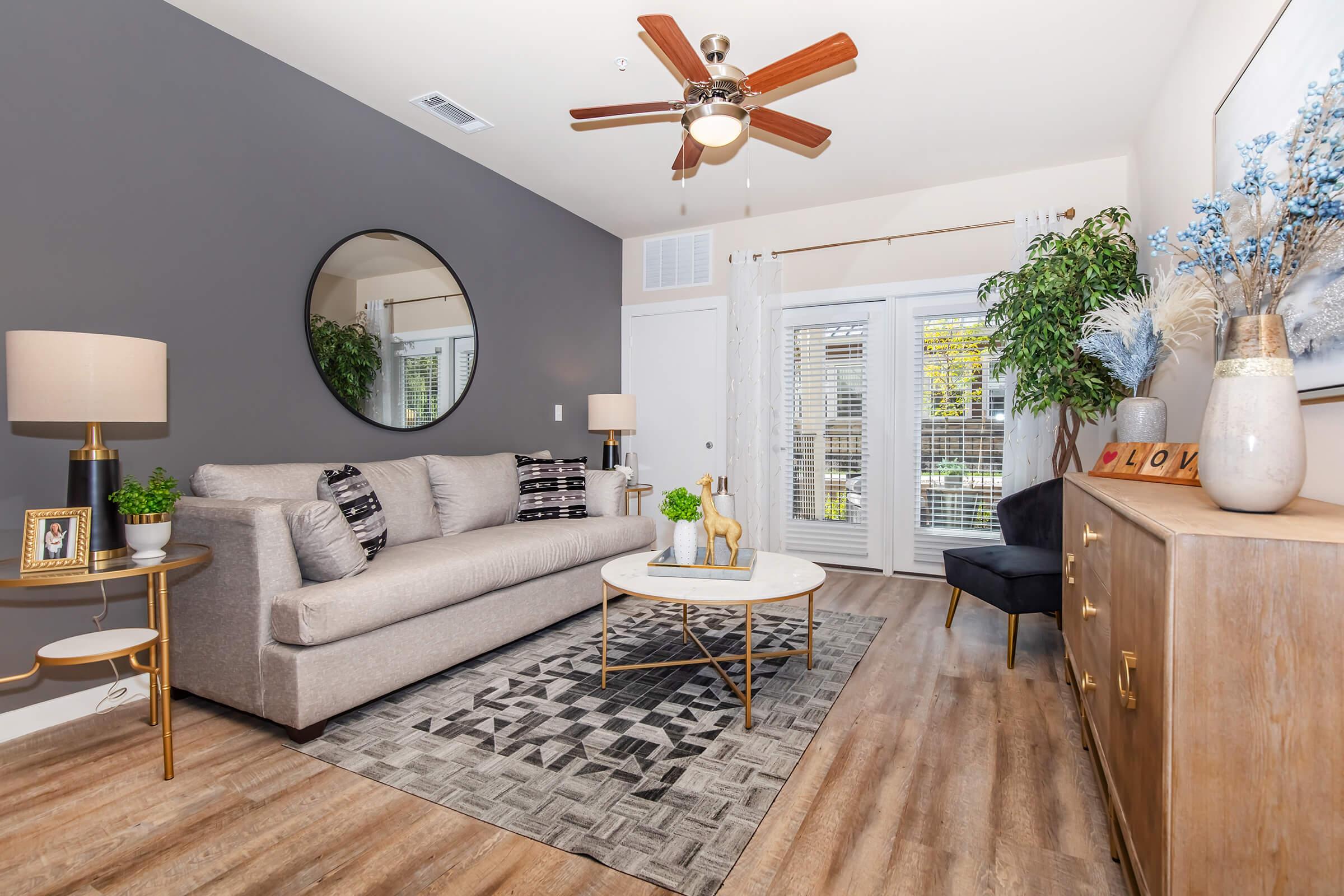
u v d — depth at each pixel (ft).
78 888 4.53
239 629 6.88
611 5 7.90
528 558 9.34
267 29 8.54
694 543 8.36
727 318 16.24
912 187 13.78
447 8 8.01
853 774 5.99
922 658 9.04
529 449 14.33
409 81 9.81
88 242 7.36
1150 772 3.61
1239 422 3.92
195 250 8.36
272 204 9.23
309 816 5.36
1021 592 8.54
